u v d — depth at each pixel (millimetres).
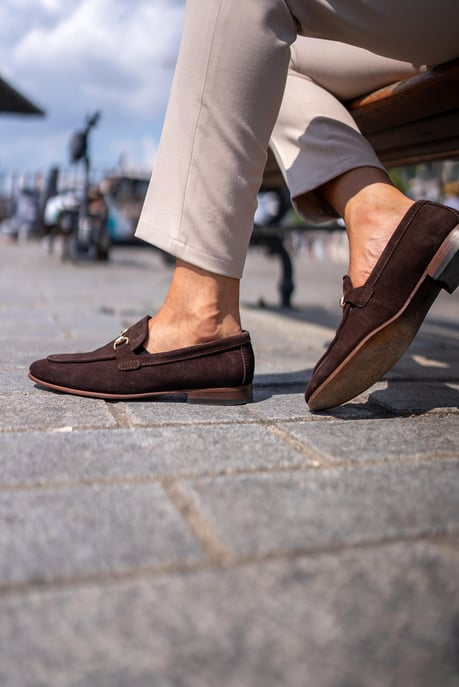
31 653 604
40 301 3889
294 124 1592
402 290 1275
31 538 812
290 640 629
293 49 1675
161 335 1496
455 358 2445
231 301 1485
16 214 14805
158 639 627
